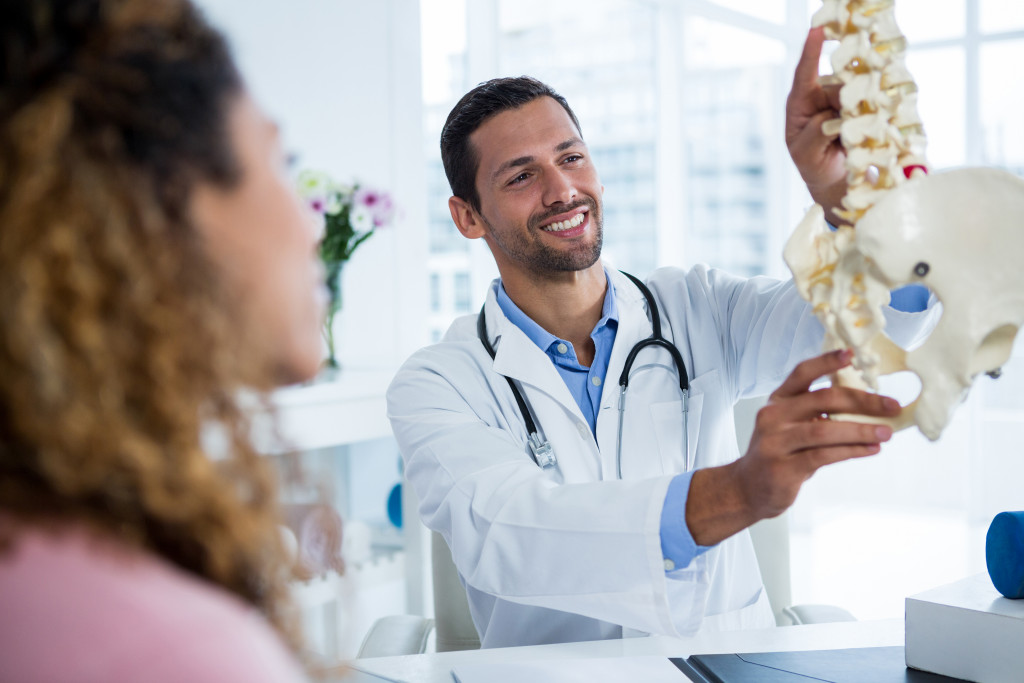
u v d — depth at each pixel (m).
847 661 0.91
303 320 0.48
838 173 0.86
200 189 0.41
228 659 0.32
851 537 3.63
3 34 0.37
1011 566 0.85
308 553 0.63
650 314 1.43
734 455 1.46
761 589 1.39
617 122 3.61
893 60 0.67
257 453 0.44
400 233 2.63
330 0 2.43
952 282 0.62
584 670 0.91
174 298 0.38
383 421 2.01
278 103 2.30
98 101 0.37
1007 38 3.52
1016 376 3.59
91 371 0.36
